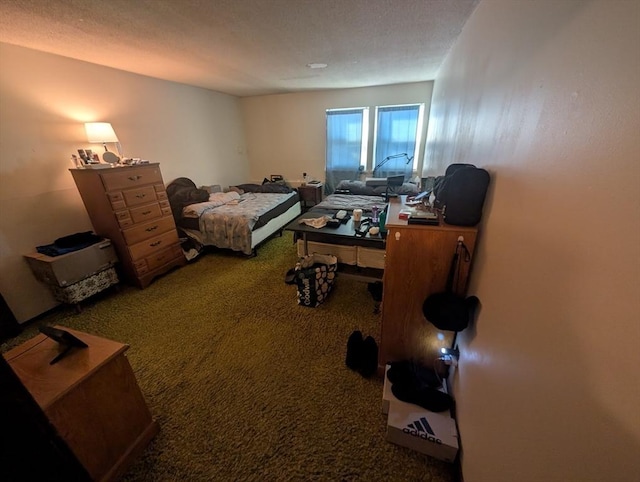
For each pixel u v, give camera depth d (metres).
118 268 2.81
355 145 4.85
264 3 1.59
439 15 1.73
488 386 0.91
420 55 2.67
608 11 0.47
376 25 1.92
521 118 0.82
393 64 3.03
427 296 1.37
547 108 0.67
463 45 1.91
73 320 2.26
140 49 2.36
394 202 1.97
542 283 0.65
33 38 2.01
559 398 0.55
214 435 1.32
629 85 0.41
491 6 1.23
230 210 3.57
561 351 0.56
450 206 1.20
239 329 2.08
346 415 1.39
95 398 1.06
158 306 2.43
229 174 5.13
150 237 2.83
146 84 3.36
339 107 4.74
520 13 0.88
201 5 1.60
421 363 1.52
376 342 1.88
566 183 0.57
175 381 1.63
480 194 1.13
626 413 0.40
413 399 1.30
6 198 2.17
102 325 2.19
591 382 0.47
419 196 1.90
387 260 1.35
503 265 0.89
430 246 1.27
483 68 1.30
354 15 1.76
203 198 3.77
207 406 1.47
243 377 1.65
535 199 0.71
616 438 0.42
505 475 0.75
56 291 2.31
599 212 0.47
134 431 1.22
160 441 1.30
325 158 5.18
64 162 2.51
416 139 4.49
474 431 1.00
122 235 2.58
